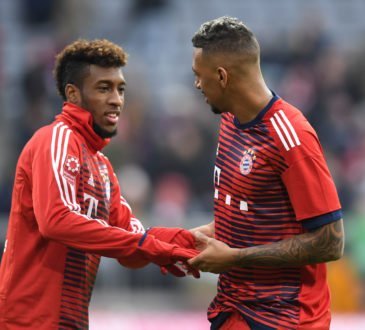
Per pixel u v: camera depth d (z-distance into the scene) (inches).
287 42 1964.8
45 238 666.8
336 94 1811.0
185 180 1595.7
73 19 2046.0
